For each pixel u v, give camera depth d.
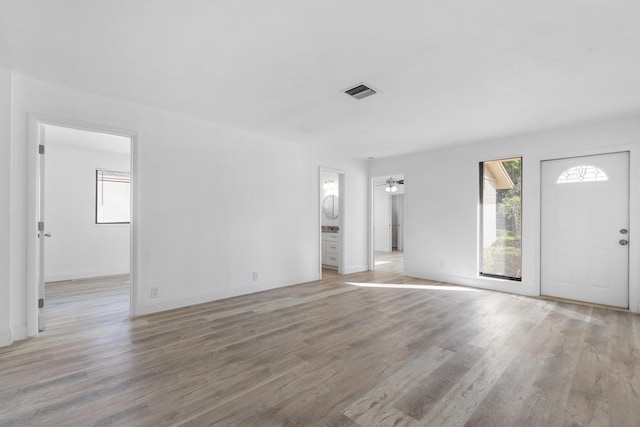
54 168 5.19
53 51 2.27
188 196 3.70
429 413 1.69
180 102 3.25
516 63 2.37
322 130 4.20
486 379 2.04
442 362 2.28
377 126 4.00
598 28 1.93
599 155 3.78
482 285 4.68
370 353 2.43
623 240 3.60
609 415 1.67
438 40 2.09
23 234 2.69
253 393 1.88
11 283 2.63
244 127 4.11
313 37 2.07
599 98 3.02
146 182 3.37
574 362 2.28
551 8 1.75
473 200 4.82
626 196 3.62
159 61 2.40
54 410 1.70
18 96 2.66
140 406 1.74
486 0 1.69
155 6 1.76
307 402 1.79
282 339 2.71
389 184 9.59
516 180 4.49
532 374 2.11
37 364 2.22
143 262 3.35
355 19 1.87
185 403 1.77
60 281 5.14
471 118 3.65
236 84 2.80
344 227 5.84
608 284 3.72
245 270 4.26
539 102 3.13
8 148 2.55
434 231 5.28
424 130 4.14
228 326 3.02
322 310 3.55
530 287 4.21
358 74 2.59
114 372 2.12
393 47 2.18
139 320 3.19
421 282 5.10
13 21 1.90
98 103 3.05
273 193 4.59
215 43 2.15
